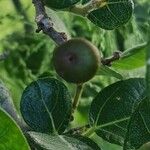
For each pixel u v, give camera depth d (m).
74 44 0.23
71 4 0.26
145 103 0.26
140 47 0.27
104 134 0.28
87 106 0.50
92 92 0.50
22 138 0.22
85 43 0.23
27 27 0.57
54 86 0.28
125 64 0.29
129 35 0.49
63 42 0.25
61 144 0.25
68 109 0.27
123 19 0.29
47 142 0.24
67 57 0.23
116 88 0.28
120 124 0.28
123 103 0.28
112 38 0.50
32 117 0.27
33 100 0.28
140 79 0.28
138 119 0.26
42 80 0.28
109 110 0.28
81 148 0.25
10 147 0.22
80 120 0.49
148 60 0.18
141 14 0.51
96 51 0.24
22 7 0.55
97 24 0.29
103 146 0.49
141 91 0.28
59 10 0.26
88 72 0.24
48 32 0.25
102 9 0.29
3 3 0.55
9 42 0.57
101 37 0.49
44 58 0.57
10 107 0.28
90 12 0.28
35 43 0.57
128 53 0.27
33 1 0.26
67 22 0.52
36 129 0.27
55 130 0.27
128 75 0.31
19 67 0.57
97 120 0.28
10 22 0.56
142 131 0.26
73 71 0.23
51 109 0.28
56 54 0.24
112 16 0.29
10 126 0.21
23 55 0.58
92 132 0.28
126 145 0.26
